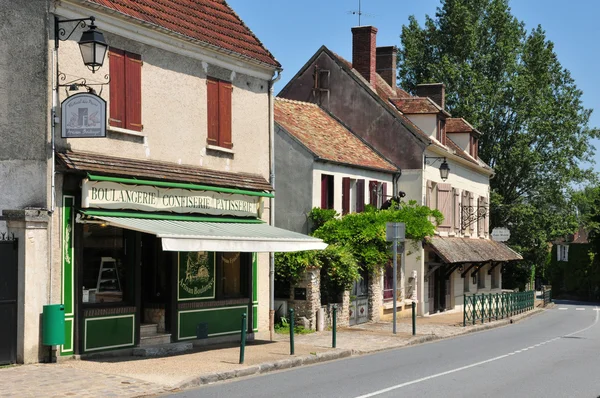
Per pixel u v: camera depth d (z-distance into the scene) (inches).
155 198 665.0
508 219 2133.4
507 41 2167.8
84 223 599.5
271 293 841.5
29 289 553.3
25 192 573.3
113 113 632.4
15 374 514.3
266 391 510.6
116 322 629.3
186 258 716.0
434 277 1465.3
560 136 2148.1
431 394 516.7
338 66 1397.6
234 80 791.7
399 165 1342.3
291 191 1094.4
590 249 2736.2
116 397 460.4
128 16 637.3
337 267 985.5
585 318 1565.0
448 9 2236.7
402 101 1462.8
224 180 754.8
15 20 578.2
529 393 534.0
